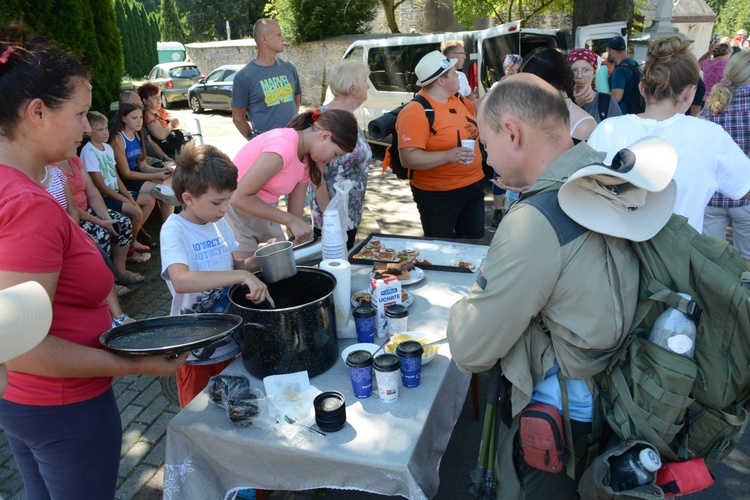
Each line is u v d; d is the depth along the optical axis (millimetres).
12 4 4688
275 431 1487
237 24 28250
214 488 1585
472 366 1380
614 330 1237
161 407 2938
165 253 1817
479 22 16812
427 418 1536
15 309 769
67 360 1238
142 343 1426
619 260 1243
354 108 3340
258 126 5000
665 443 1248
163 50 26797
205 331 1499
